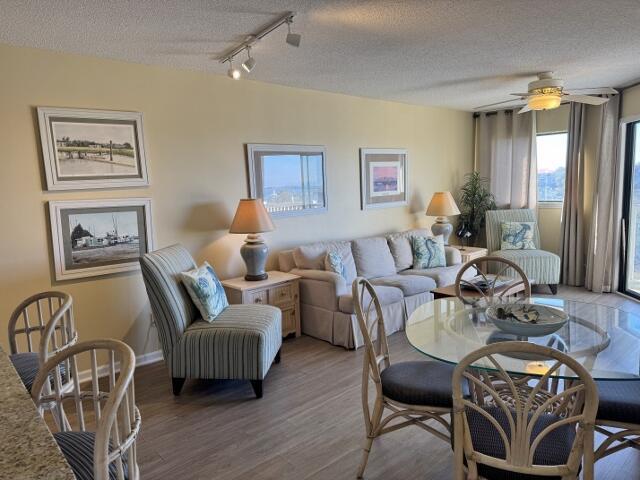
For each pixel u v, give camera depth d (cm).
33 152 310
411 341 220
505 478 157
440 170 639
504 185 656
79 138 327
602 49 347
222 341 299
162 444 251
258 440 253
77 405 161
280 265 448
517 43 327
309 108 471
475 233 663
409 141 589
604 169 528
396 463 229
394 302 420
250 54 337
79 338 336
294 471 225
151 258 301
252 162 426
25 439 92
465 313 262
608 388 200
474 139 689
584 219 577
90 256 337
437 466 226
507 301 285
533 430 173
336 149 502
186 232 388
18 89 302
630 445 191
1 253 302
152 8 245
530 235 583
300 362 362
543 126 621
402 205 587
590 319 245
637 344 209
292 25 278
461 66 389
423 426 216
